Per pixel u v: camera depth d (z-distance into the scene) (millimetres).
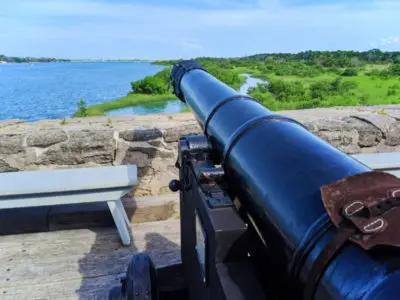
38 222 2939
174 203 3184
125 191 2654
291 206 970
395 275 669
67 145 3129
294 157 1092
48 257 2627
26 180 2635
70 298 2232
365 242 717
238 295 1030
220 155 1475
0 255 2646
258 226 1146
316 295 809
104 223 3023
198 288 1448
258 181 1126
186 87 2123
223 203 1224
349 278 731
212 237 1139
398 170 2826
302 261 876
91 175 2717
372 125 3449
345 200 809
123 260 2596
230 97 1642
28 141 3080
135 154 3275
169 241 2830
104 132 3189
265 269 1153
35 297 2236
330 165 1009
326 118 3621
